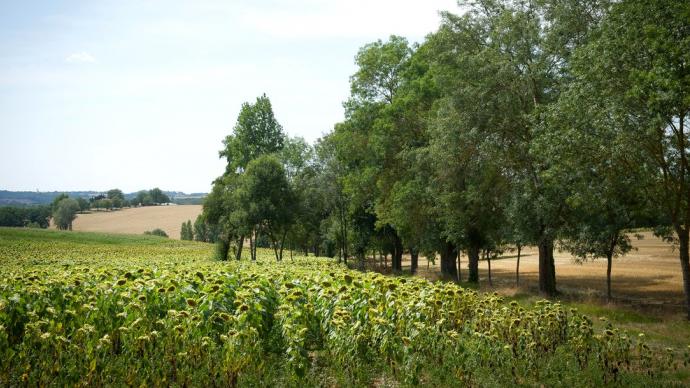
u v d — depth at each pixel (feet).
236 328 27.63
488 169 91.09
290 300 32.83
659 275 132.36
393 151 130.21
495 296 40.65
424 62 129.59
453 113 89.04
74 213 511.40
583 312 62.44
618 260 186.80
